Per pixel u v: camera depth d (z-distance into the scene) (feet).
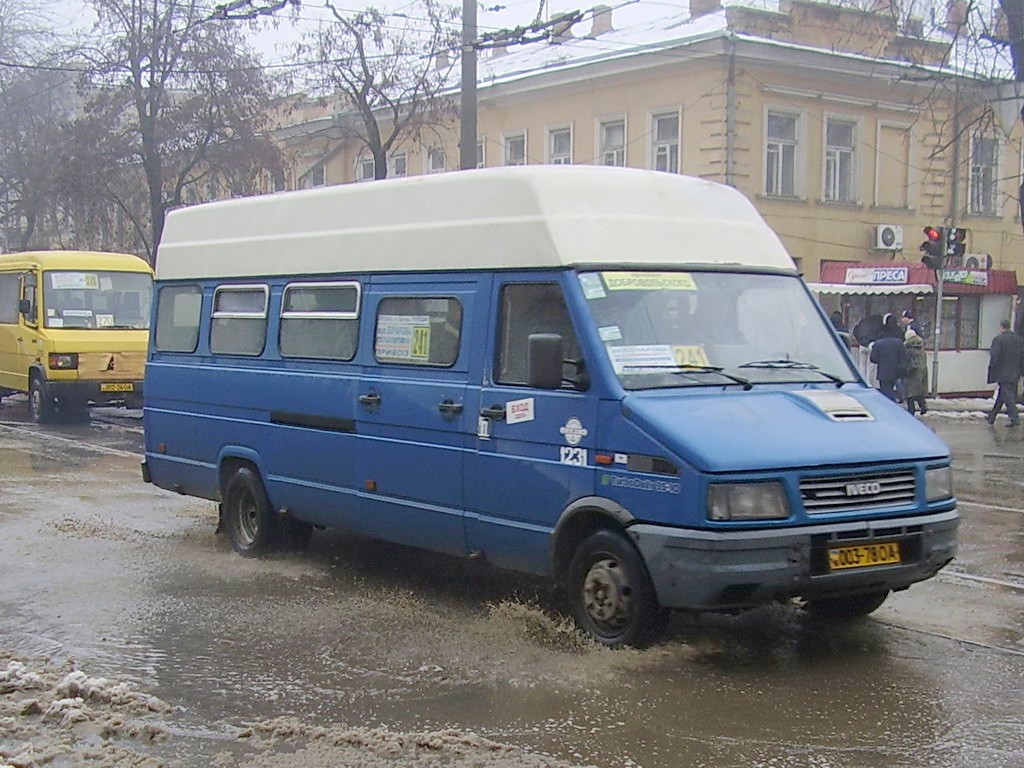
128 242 126.11
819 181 101.86
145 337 70.33
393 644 23.43
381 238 27.76
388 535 27.40
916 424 23.48
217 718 19.27
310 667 22.04
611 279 23.45
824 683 21.01
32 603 26.96
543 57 115.44
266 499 31.22
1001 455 56.80
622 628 22.27
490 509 24.52
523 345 24.04
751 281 25.14
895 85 97.45
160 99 105.19
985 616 25.86
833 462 21.15
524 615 25.00
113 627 24.93
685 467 20.67
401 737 18.07
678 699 20.03
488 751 17.54
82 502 40.73
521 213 24.30
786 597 21.16
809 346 24.93
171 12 104.42
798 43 98.68
